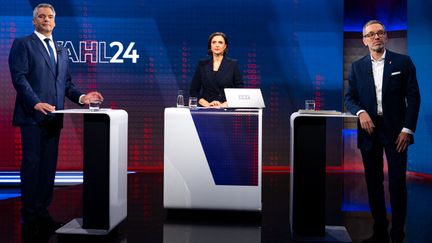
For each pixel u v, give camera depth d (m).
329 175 6.37
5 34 6.41
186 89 6.64
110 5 6.54
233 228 3.70
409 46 6.21
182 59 6.62
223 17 6.62
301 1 6.64
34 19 3.90
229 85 4.64
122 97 6.61
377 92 3.48
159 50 6.61
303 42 6.67
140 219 3.95
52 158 3.94
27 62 3.80
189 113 3.94
